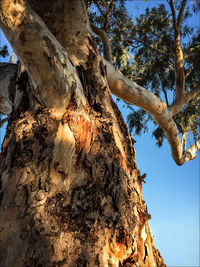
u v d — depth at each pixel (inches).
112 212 67.2
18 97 83.4
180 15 202.5
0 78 104.3
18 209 62.6
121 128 91.6
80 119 75.9
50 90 71.2
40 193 64.3
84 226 62.6
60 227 61.1
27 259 56.7
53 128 72.9
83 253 59.6
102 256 60.6
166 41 243.3
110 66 139.2
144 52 261.6
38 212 62.0
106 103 87.8
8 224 61.1
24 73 83.9
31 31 66.3
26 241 58.7
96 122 79.8
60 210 63.2
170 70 255.4
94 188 68.4
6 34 68.1
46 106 74.5
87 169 70.5
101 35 187.2
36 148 70.6
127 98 159.5
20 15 65.6
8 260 56.6
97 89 88.0
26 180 66.1
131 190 78.0
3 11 64.5
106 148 76.3
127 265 63.8
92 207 65.6
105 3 234.8
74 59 87.8
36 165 68.0
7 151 73.4
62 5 86.1
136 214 75.4
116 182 72.5
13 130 75.2
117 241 64.0
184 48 245.9
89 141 74.9
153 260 76.1
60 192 65.4
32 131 72.8
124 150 85.3
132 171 85.7
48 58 68.3
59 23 87.7
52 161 68.9
